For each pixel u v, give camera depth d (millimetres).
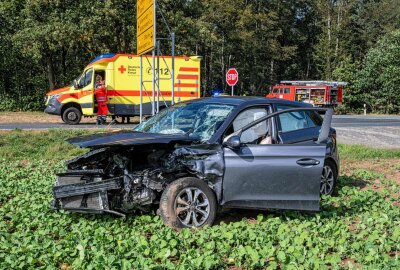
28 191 8414
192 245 5570
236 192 6418
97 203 6215
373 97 54031
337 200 7895
